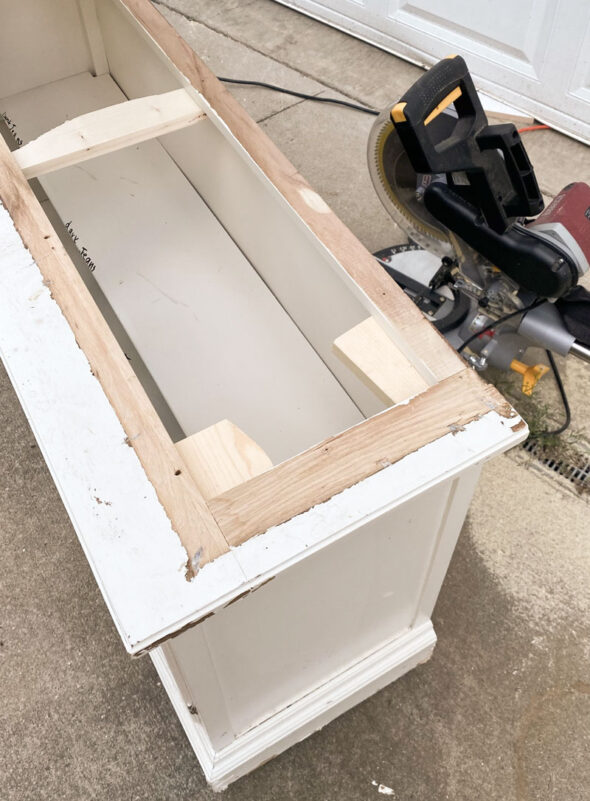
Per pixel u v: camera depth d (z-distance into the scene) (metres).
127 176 2.12
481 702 1.72
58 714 1.70
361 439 1.04
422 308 2.13
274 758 1.65
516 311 1.88
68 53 2.38
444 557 1.41
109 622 1.83
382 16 3.16
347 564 1.20
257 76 3.18
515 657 1.78
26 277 1.20
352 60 3.25
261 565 0.92
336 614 1.36
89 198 2.07
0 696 1.73
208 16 3.45
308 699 1.57
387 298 1.21
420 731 1.68
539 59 2.79
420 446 1.03
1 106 2.37
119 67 2.33
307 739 1.68
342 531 0.96
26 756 1.65
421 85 1.44
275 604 1.16
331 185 2.76
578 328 1.83
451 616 1.84
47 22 2.26
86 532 0.95
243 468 1.04
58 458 1.01
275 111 3.04
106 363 1.10
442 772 1.63
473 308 2.05
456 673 1.76
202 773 1.63
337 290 1.49
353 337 1.21
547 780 1.61
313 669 1.51
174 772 1.63
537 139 2.92
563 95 2.82
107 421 1.04
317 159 2.85
